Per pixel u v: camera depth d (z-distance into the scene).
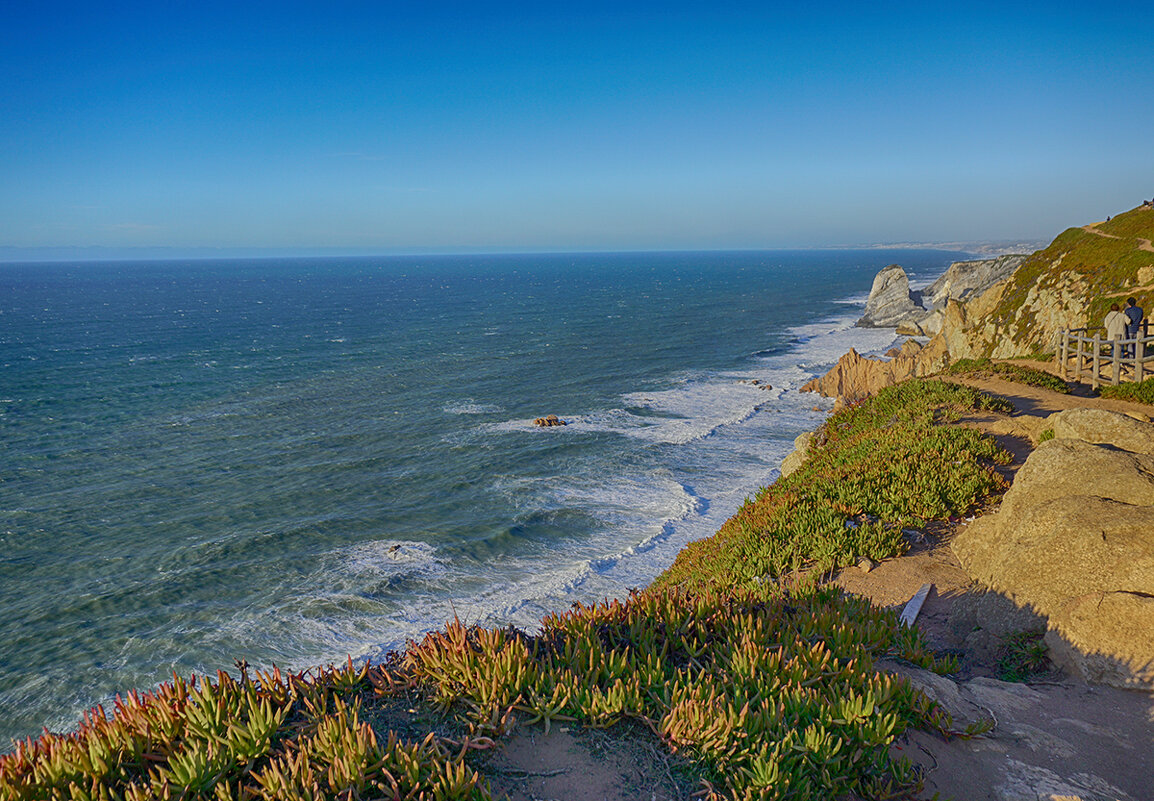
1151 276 32.94
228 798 3.99
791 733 4.78
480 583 27.89
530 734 4.91
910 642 7.28
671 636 6.34
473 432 51.81
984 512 12.50
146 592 28.84
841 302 163.12
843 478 14.58
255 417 58.00
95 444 50.44
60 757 4.17
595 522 33.50
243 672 5.20
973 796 4.96
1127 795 5.11
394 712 5.09
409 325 128.12
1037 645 7.36
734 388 64.94
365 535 33.56
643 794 4.39
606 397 62.88
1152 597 6.97
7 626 26.50
